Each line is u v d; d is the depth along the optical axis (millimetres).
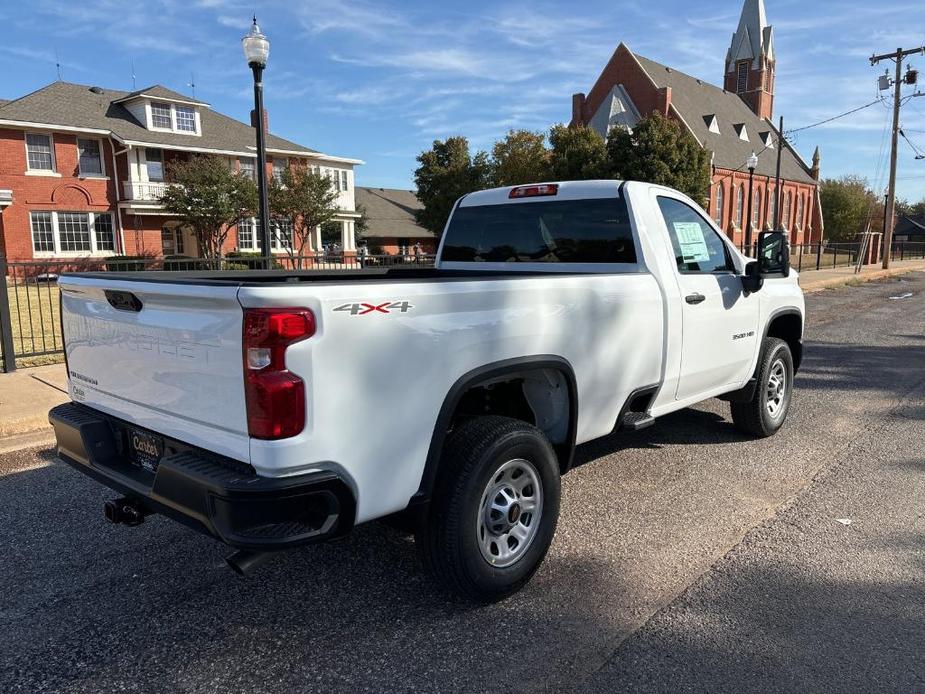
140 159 31469
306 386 2402
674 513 4223
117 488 3010
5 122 27438
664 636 2928
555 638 2922
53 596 3275
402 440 2736
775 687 2588
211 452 2625
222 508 2410
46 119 28969
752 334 5227
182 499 2576
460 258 5195
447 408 2885
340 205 41375
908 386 7816
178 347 2682
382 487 2705
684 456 5301
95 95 32594
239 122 37875
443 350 2830
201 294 2480
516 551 3238
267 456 2379
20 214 28391
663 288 4188
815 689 2574
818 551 3711
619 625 3018
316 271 4863
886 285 24469
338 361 2477
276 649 2852
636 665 2730
